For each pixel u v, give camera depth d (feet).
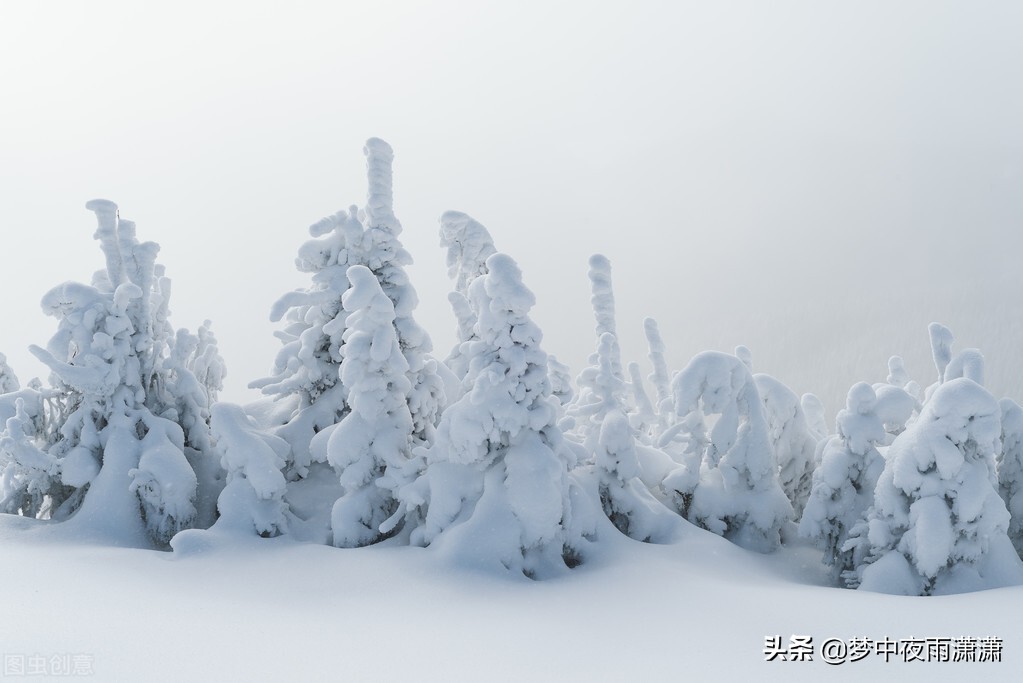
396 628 26.53
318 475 45.78
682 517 44.06
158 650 23.07
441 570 33.65
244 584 32.86
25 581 31.27
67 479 42.75
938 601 30.89
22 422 43.52
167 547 42.39
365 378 41.47
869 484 40.19
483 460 37.65
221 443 42.32
